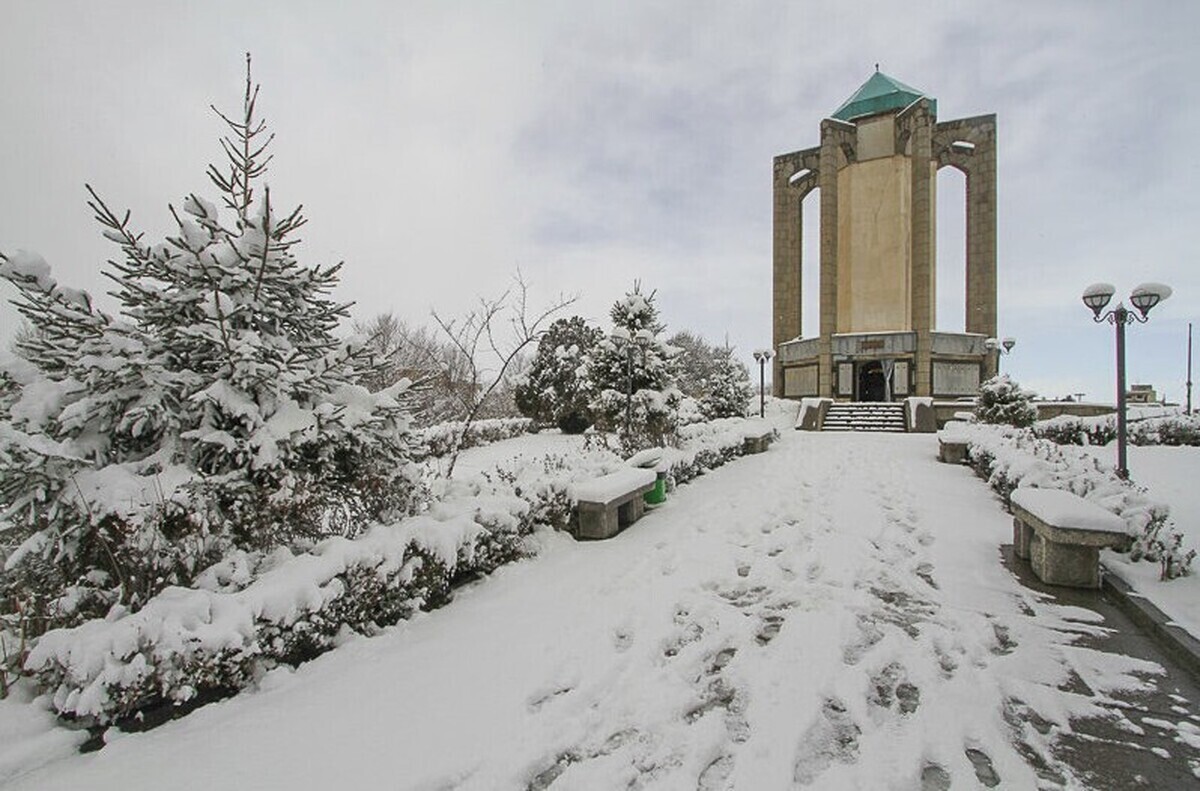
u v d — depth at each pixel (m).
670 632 3.81
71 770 2.42
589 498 6.20
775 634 3.83
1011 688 3.12
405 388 4.66
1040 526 4.77
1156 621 3.74
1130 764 2.50
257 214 4.16
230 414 3.73
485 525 4.94
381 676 3.21
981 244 25.39
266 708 2.89
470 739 2.64
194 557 3.35
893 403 23.44
